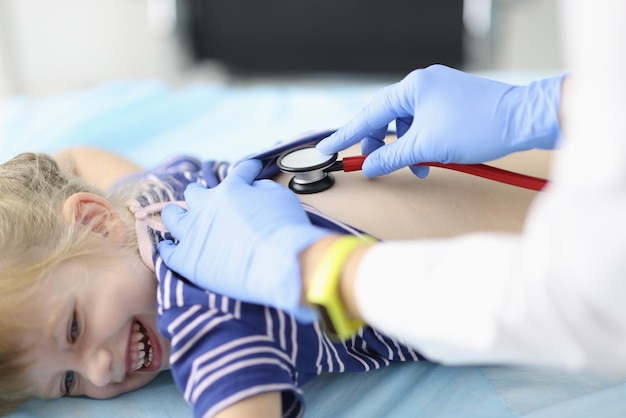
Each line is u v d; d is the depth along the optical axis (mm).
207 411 670
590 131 425
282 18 2539
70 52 2793
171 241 816
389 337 847
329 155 839
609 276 418
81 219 798
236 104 1797
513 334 461
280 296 580
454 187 839
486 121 694
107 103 1782
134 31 2736
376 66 2516
